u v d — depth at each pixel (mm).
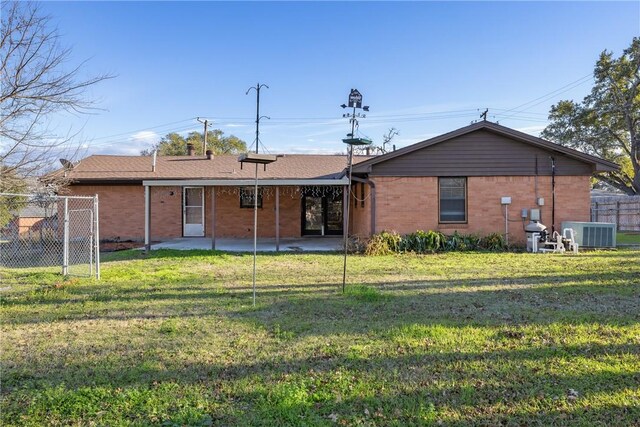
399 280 7957
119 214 17109
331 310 5695
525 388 3287
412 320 5180
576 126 31906
